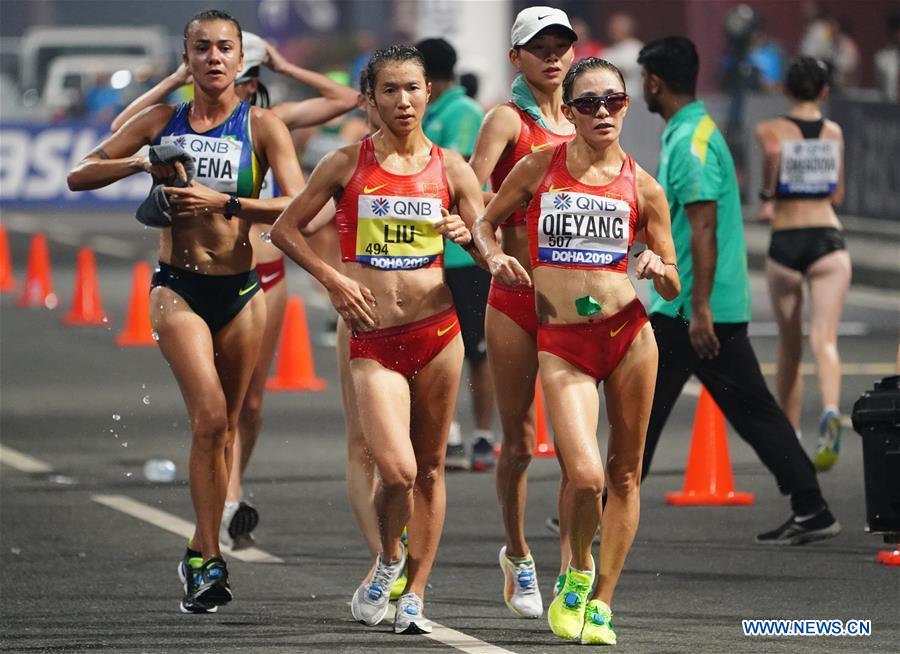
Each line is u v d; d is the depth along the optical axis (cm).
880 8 11800
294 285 8638
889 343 6506
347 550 3416
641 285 5762
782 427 3472
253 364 2989
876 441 2433
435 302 2703
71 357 6278
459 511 3834
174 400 5375
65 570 3209
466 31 10069
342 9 13800
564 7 12781
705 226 3419
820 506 3466
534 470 4381
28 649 2605
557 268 2598
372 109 3120
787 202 4275
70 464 4344
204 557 2841
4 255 8481
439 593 3044
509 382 2811
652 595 3012
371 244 2700
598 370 2597
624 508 2636
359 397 2688
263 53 3438
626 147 9606
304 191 2733
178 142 2922
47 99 13700
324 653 2577
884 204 8588
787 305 4262
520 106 2930
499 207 2648
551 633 2723
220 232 2898
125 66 13800
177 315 2873
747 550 3409
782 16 12031
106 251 10050
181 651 2592
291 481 4166
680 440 4759
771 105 9606
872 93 10512
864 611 2883
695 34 12262
